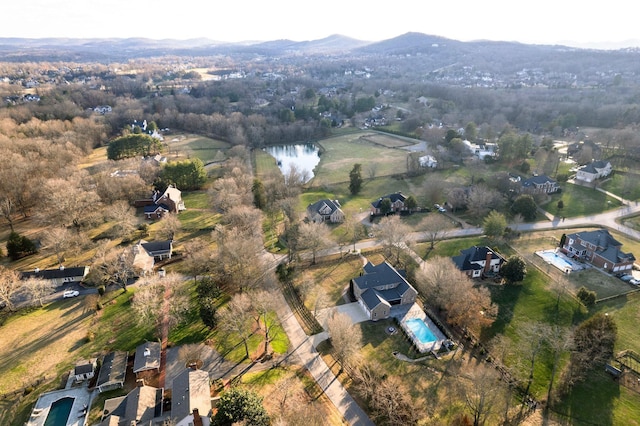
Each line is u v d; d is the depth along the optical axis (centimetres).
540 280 9800
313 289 9700
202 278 9956
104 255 10081
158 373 7012
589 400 6562
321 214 13575
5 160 14000
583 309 8688
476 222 13238
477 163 17262
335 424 6141
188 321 8412
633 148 17500
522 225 12800
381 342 8006
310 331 8350
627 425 6097
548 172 16450
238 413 5544
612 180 15762
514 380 6906
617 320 8338
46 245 10644
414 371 7225
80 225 12244
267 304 8188
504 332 8200
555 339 7206
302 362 7488
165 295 9131
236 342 7888
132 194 14238
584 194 14825
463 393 6625
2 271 9381
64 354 7431
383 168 18712
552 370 7206
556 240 11788
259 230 12556
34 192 13175
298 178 16450
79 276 9756
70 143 17712
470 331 8238
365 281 9300
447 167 18150
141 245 10838
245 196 13800
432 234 11562
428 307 9031
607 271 10144
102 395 6556
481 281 9969
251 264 10044
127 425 5656
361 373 7100
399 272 9862
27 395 6581
